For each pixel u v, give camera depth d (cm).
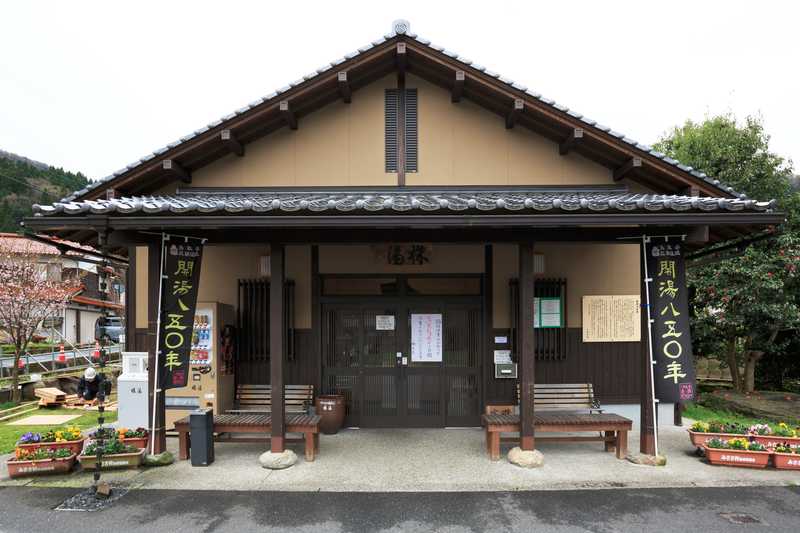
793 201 1063
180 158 693
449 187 728
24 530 405
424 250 749
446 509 442
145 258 740
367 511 438
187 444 587
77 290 1677
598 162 732
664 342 558
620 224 512
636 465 555
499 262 746
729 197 659
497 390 733
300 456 590
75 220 506
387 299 741
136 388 701
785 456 534
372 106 738
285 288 743
